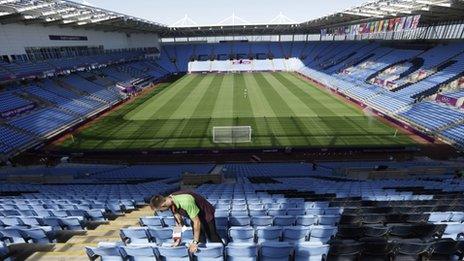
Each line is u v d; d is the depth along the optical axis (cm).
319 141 2731
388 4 2873
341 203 996
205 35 8212
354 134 2867
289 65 7394
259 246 500
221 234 627
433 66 3959
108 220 952
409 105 3316
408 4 2798
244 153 2614
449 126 2695
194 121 3341
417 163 2261
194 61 7538
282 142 2739
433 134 2709
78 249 620
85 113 3638
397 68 4550
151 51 7238
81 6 3039
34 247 622
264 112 3575
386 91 3931
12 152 2581
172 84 5684
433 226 633
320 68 6419
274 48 7975
